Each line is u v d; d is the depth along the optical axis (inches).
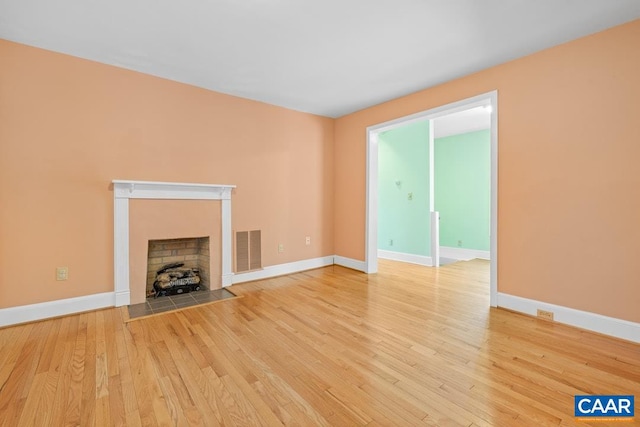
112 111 117.2
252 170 157.9
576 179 98.3
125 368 74.3
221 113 146.3
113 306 117.5
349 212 187.2
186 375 71.4
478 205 246.2
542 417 57.4
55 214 106.7
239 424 55.8
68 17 86.1
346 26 91.7
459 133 253.6
